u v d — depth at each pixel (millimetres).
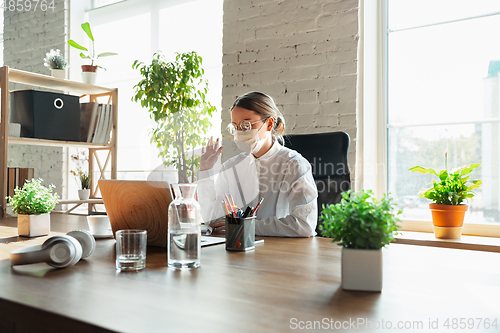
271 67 2582
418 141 2400
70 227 1635
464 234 2227
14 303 661
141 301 665
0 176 2217
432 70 2365
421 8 2395
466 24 2271
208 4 3078
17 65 3734
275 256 1059
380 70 2484
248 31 2664
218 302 660
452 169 2301
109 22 3557
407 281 805
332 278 822
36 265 938
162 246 1188
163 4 3287
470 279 822
